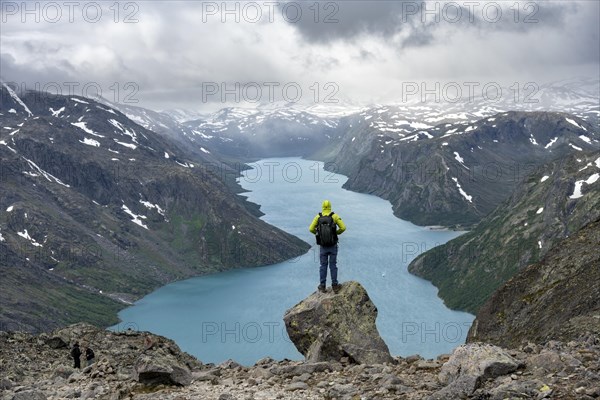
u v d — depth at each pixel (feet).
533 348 67.56
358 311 88.33
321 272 92.02
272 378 72.69
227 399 59.98
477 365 57.06
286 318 89.76
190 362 118.21
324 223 90.74
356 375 68.74
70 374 97.96
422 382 61.21
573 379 50.90
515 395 49.03
